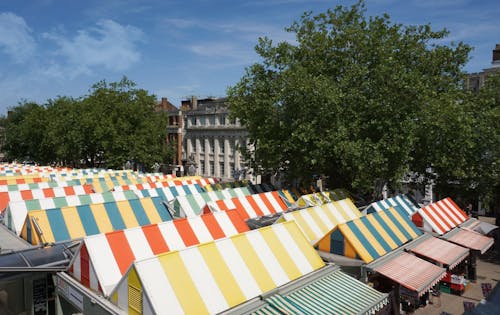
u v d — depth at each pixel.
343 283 10.99
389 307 12.94
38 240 12.90
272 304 9.09
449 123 22.75
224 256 9.69
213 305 8.41
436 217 18.45
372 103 22.92
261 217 18.41
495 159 24.08
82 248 9.83
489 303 14.59
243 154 30.48
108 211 15.25
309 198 21.09
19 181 26.97
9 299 11.63
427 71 26.20
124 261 9.90
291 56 28.16
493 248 25.38
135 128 51.50
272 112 26.14
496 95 26.09
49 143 58.53
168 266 8.53
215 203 18.38
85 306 9.23
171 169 69.56
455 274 18.77
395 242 14.56
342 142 22.30
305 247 11.76
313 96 23.38
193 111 64.56
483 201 25.89
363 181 22.91
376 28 26.56
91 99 52.00
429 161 24.92
